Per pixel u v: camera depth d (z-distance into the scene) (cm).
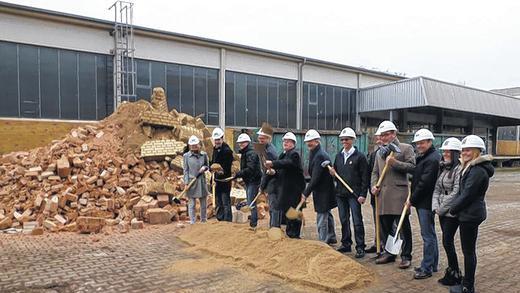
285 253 544
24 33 1609
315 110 2680
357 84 2900
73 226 779
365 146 2128
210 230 694
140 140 1105
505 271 539
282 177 614
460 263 580
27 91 1616
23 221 812
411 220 936
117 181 958
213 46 2167
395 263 568
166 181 992
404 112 2959
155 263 568
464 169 437
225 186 774
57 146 1043
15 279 503
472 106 2847
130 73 1841
